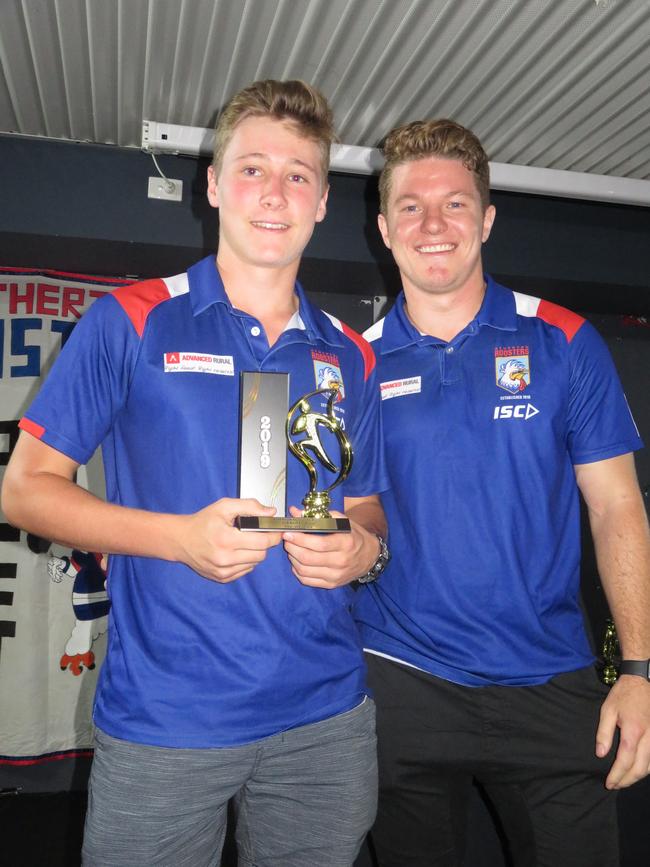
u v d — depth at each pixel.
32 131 2.85
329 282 3.43
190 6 2.07
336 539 1.24
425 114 2.62
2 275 3.41
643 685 1.56
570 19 2.11
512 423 1.72
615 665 2.82
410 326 1.85
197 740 1.20
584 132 2.74
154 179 2.95
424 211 1.79
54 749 3.34
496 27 2.14
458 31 2.16
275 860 1.32
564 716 1.67
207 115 2.66
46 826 3.08
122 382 1.32
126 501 1.31
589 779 1.67
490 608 1.68
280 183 1.35
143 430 1.30
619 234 3.32
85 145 2.92
